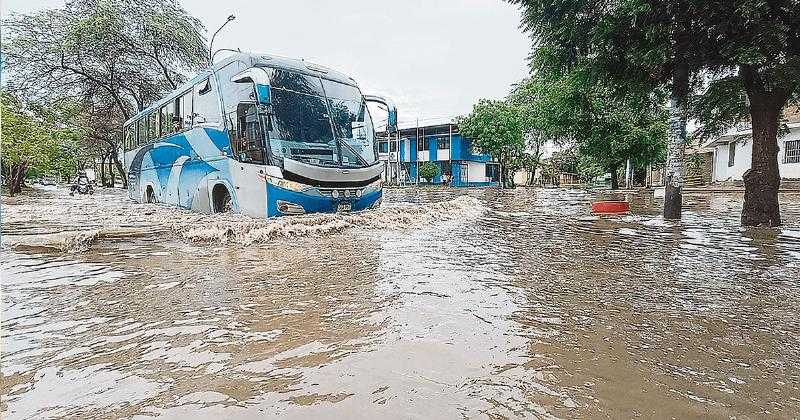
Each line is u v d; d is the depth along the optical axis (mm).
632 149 24234
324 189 9578
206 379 2355
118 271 4906
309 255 5871
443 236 7758
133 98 30062
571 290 4133
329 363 2543
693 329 3119
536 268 5109
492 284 4348
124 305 3666
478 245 6777
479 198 20625
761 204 9398
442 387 2262
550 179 54031
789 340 2918
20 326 3168
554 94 21531
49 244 6332
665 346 2816
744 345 2836
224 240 7102
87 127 31406
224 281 4461
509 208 14727
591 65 10789
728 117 11641
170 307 3615
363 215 9547
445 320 3277
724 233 8203
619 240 7336
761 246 6695
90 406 2090
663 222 10188
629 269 5055
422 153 48062
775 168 9352
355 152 10500
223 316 3389
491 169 49375
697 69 9953
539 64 11883
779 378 2385
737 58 8188
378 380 2336
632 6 8742
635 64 9773
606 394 2203
